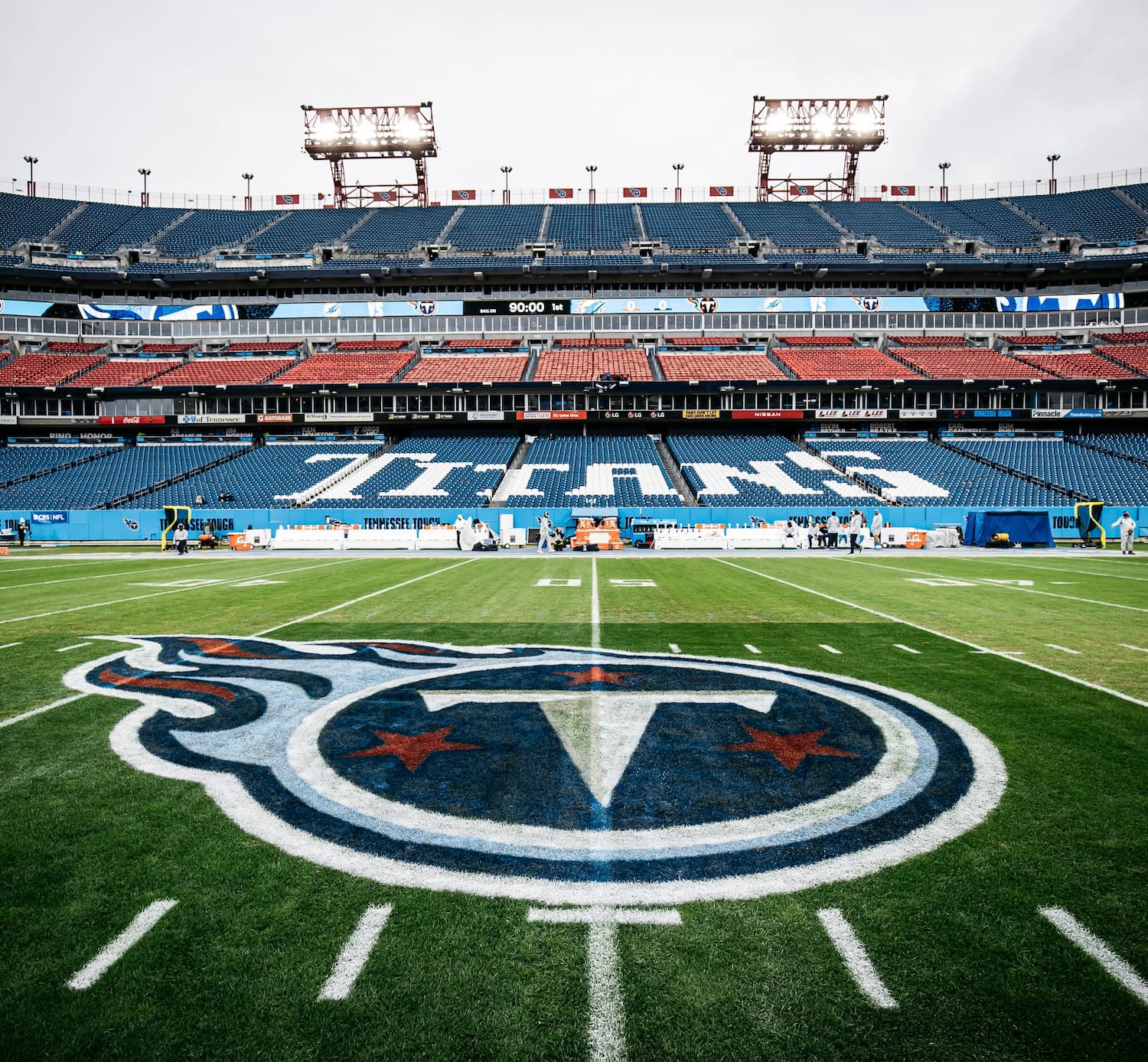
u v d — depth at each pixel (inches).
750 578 663.8
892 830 155.3
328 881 135.8
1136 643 355.6
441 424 1592.0
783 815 163.8
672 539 1088.8
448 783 183.8
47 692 272.7
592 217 2102.6
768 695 263.7
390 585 617.3
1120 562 837.8
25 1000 104.0
